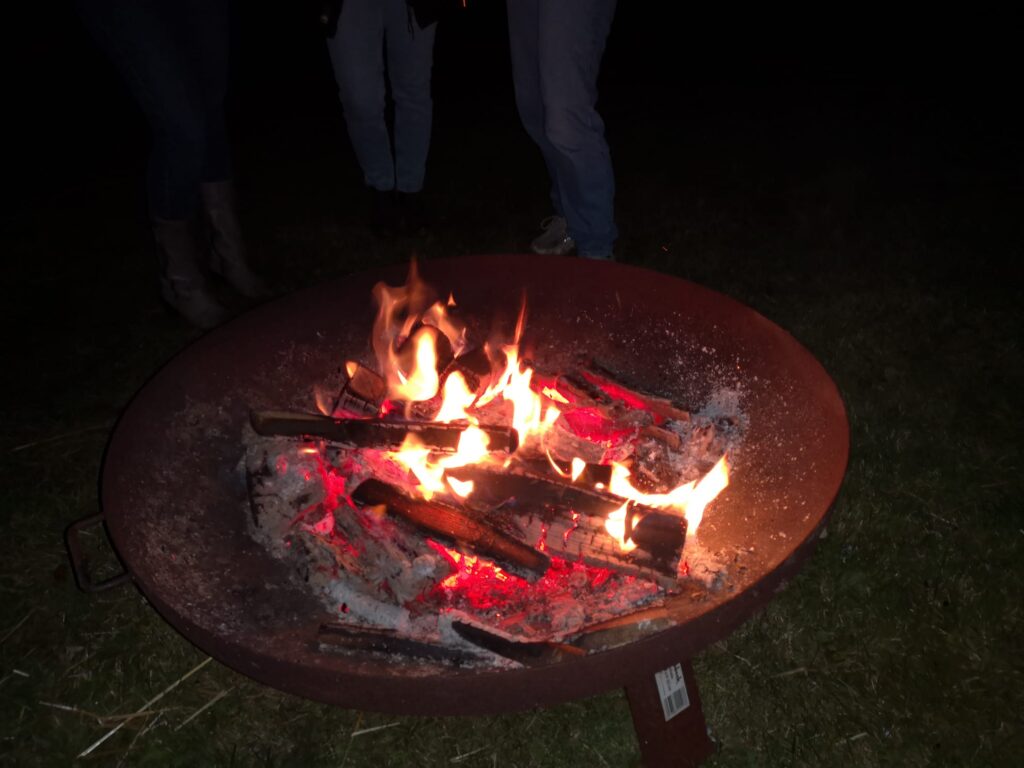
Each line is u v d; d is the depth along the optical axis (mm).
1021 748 1724
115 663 1953
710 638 1468
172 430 1924
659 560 1645
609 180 2764
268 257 3371
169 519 1782
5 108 4754
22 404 2699
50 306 3139
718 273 3188
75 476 2434
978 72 4668
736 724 1803
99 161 4195
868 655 1899
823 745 1753
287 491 1826
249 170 4020
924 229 3377
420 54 2975
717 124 4289
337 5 2758
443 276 2301
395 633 1572
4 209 3797
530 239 3424
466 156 4055
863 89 4570
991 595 2008
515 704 1401
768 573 1473
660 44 5238
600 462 1983
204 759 1782
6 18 5586
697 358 2150
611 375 2184
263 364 2156
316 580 1702
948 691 1826
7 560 2193
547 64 2527
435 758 1767
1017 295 2979
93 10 2295
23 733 1838
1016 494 2256
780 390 1938
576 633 1525
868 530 2168
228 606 1654
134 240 3498
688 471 1950
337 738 1804
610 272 2246
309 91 4789
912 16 5383
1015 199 3543
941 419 2492
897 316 2912
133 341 2943
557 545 1714
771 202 3627
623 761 1755
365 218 3611
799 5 5617
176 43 2416
